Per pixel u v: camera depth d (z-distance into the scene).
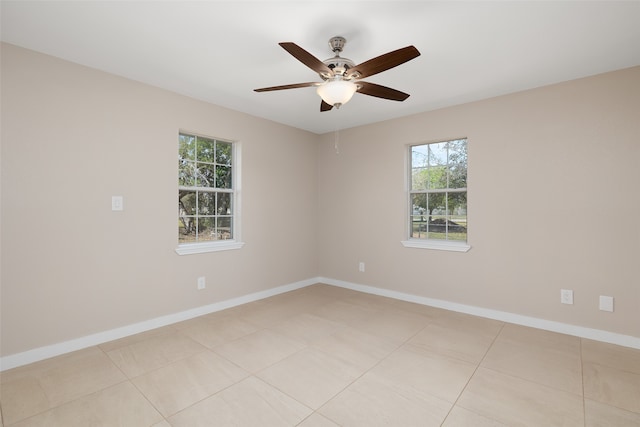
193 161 3.62
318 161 5.05
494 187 3.43
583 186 2.94
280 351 2.67
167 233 3.27
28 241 2.46
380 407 1.93
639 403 1.96
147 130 3.12
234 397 2.02
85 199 2.73
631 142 2.73
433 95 3.39
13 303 2.39
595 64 2.69
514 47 2.42
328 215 4.96
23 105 2.43
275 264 4.39
